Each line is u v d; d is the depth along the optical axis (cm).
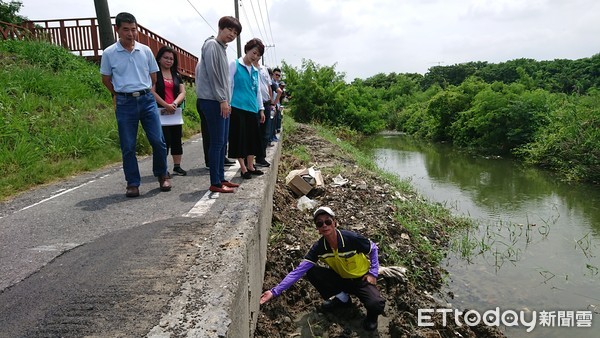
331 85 2995
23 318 221
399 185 1063
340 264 402
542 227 794
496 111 2022
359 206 744
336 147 1530
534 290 535
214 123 439
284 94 1113
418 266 568
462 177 1384
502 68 5953
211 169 455
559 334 435
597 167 1242
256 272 351
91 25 1461
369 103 3206
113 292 246
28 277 269
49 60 1142
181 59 1869
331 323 413
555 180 1301
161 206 421
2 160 583
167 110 561
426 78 7181
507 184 1252
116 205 432
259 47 517
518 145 1925
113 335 205
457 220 828
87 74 1152
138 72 441
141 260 289
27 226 374
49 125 790
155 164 484
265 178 539
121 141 452
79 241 332
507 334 436
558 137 1516
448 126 2727
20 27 1365
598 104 1569
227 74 430
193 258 288
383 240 600
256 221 363
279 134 1074
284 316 402
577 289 537
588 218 855
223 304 231
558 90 4175
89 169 668
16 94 862
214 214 385
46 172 596
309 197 781
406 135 3497
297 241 529
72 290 250
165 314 222
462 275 579
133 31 429
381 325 423
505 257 642
